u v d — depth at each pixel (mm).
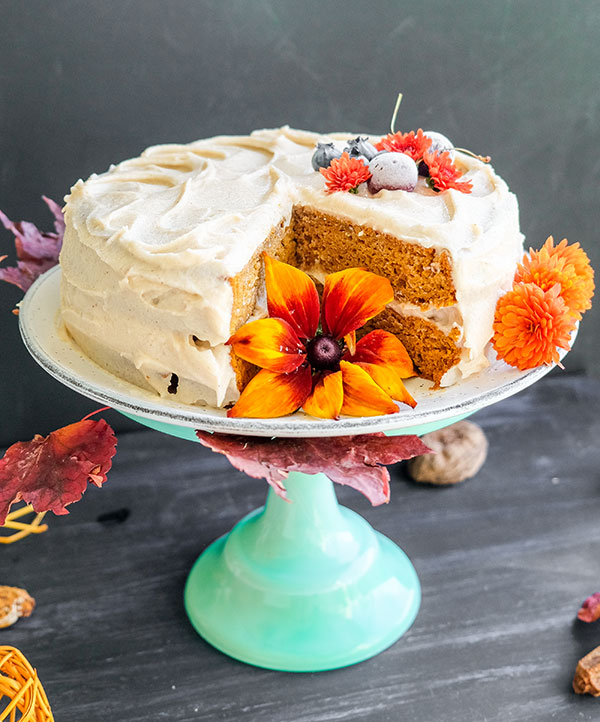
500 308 619
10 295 800
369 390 589
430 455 787
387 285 623
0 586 702
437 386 629
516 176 860
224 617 681
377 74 806
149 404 589
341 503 786
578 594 703
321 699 644
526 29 811
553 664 658
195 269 587
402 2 786
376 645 670
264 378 592
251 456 568
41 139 772
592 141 856
